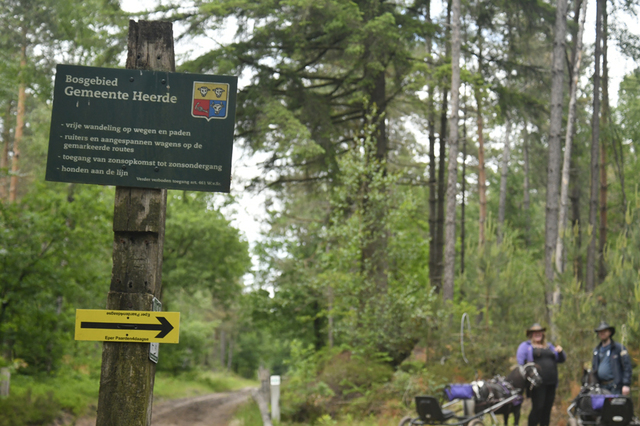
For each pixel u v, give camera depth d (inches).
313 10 649.0
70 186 638.5
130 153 175.3
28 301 542.3
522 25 776.3
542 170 1005.8
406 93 799.7
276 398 546.0
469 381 508.7
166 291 1175.6
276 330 1029.8
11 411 438.3
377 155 765.3
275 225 916.0
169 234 1127.6
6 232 532.1
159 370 1283.2
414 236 705.6
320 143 702.5
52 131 174.2
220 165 176.2
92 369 882.1
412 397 517.0
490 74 819.4
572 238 467.5
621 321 422.9
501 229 1163.9
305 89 707.4
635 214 445.7
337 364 590.2
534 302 544.4
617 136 813.9
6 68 545.3
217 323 1466.5
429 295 581.9
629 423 325.4
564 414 423.8
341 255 624.1
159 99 177.3
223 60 625.3
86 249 589.9
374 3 694.5
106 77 177.0
